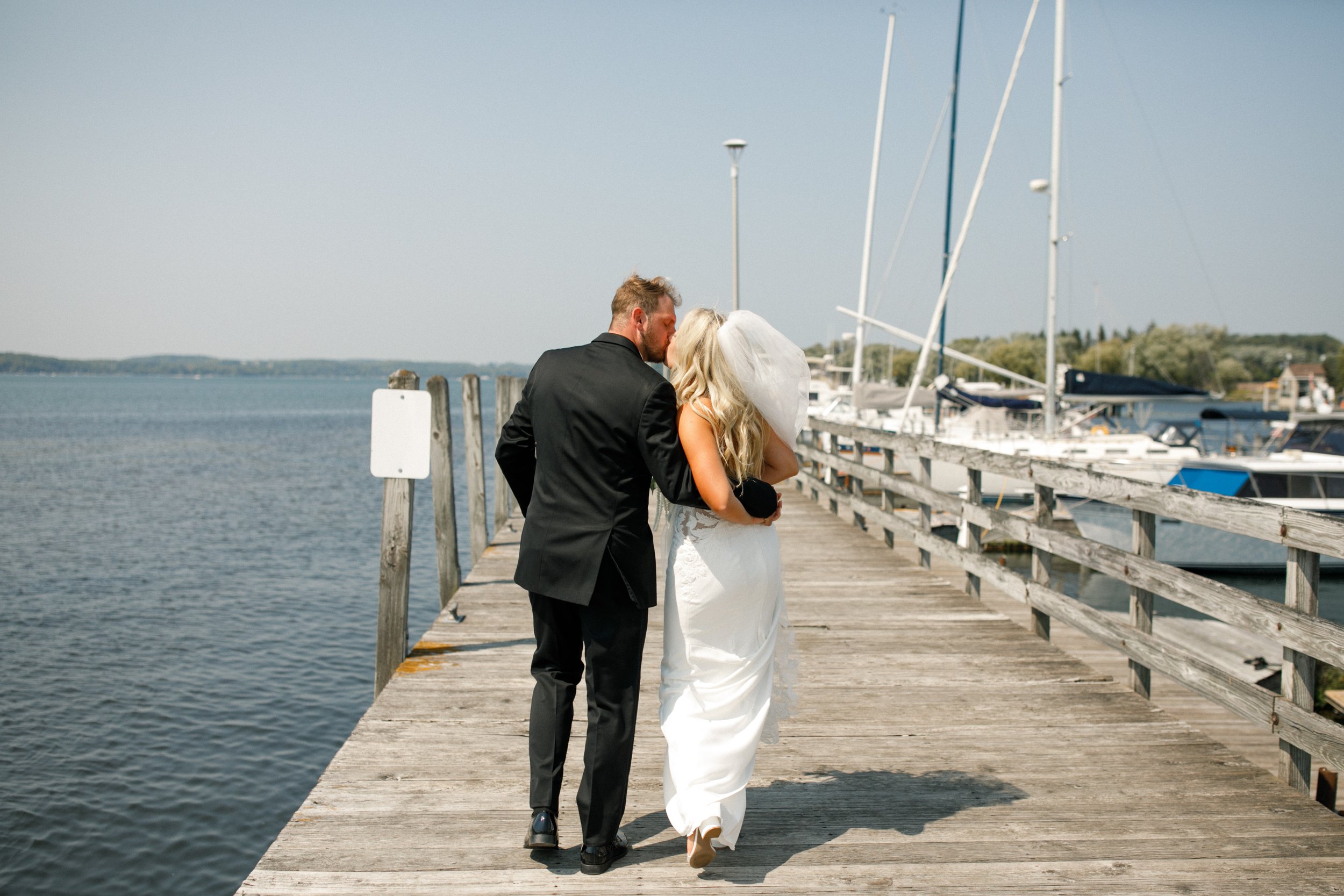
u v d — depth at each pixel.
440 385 6.14
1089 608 4.93
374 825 3.10
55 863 6.44
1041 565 5.55
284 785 7.66
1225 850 2.96
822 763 3.69
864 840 3.02
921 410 24.47
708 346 2.73
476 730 3.99
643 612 2.78
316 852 2.91
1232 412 20.52
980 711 4.31
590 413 2.66
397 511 4.82
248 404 133.25
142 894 6.14
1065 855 2.92
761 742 3.05
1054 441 18.75
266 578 15.52
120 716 9.02
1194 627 9.46
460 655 5.12
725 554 2.76
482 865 2.84
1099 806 3.28
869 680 4.79
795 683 3.04
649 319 2.86
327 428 70.50
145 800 7.34
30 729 8.66
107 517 22.94
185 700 9.49
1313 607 3.33
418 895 2.67
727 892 2.69
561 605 2.81
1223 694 3.79
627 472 2.69
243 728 8.78
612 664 2.74
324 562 17.03
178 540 19.45
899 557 8.47
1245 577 13.54
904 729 4.07
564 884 2.73
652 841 3.03
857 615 6.22
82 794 7.40
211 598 14.00
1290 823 3.16
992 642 5.55
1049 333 19.72
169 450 47.47
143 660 10.78
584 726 4.09
